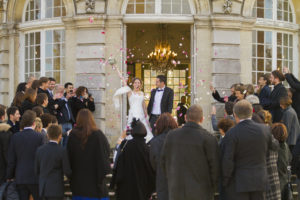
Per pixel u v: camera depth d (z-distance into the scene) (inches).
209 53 428.5
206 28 426.9
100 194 221.0
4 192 246.8
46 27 459.5
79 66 426.6
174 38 592.1
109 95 422.6
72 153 223.1
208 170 198.5
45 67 462.0
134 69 599.2
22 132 245.6
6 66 493.0
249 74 444.8
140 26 588.4
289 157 261.7
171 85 602.9
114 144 420.8
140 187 236.4
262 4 464.1
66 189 308.3
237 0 431.2
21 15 487.8
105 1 421.4
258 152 199.5
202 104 427.5
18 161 242.8
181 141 198.8
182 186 196.4
